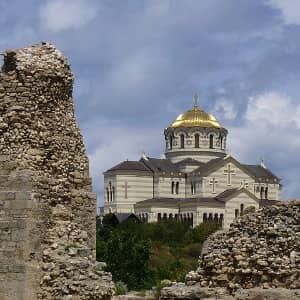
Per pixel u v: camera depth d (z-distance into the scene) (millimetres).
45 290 34344
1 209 34906
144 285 70812
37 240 34906
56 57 37062
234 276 33625
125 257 77438
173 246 145375
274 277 32500
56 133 36750
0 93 36344
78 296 34031
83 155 38031
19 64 36312
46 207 35688
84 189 37688
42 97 36438
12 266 34344
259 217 33938
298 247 32281
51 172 36344
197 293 33781
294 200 33469
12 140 35812
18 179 35000
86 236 36906
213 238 35844
